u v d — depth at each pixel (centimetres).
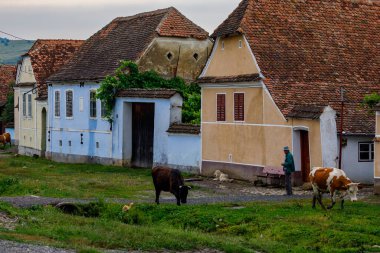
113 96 5088
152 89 4775
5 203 2766
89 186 3788
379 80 4209
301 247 2222
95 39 5959
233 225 2542
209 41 5412
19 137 6919
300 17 4334
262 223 2509
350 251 2139
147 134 4922
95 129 5400
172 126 4619
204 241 2203
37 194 3322
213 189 3741
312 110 3662
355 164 3825
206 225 2559
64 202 2836
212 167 4322
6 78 8800
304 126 3691
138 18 5734
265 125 3931
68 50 6631
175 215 2695
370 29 4500
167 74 5266
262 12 4241
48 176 4400
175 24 5344
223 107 4256
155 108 4750
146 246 2109
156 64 5231
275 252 2136
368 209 2800
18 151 6944
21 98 6831
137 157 5028
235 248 2120
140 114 4978
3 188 3569
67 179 4162
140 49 5197
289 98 3881
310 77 4041
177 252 2089
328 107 3622
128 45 5416
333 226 2448
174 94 4631
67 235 2169
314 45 4225
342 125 3725
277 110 3838
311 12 4400
